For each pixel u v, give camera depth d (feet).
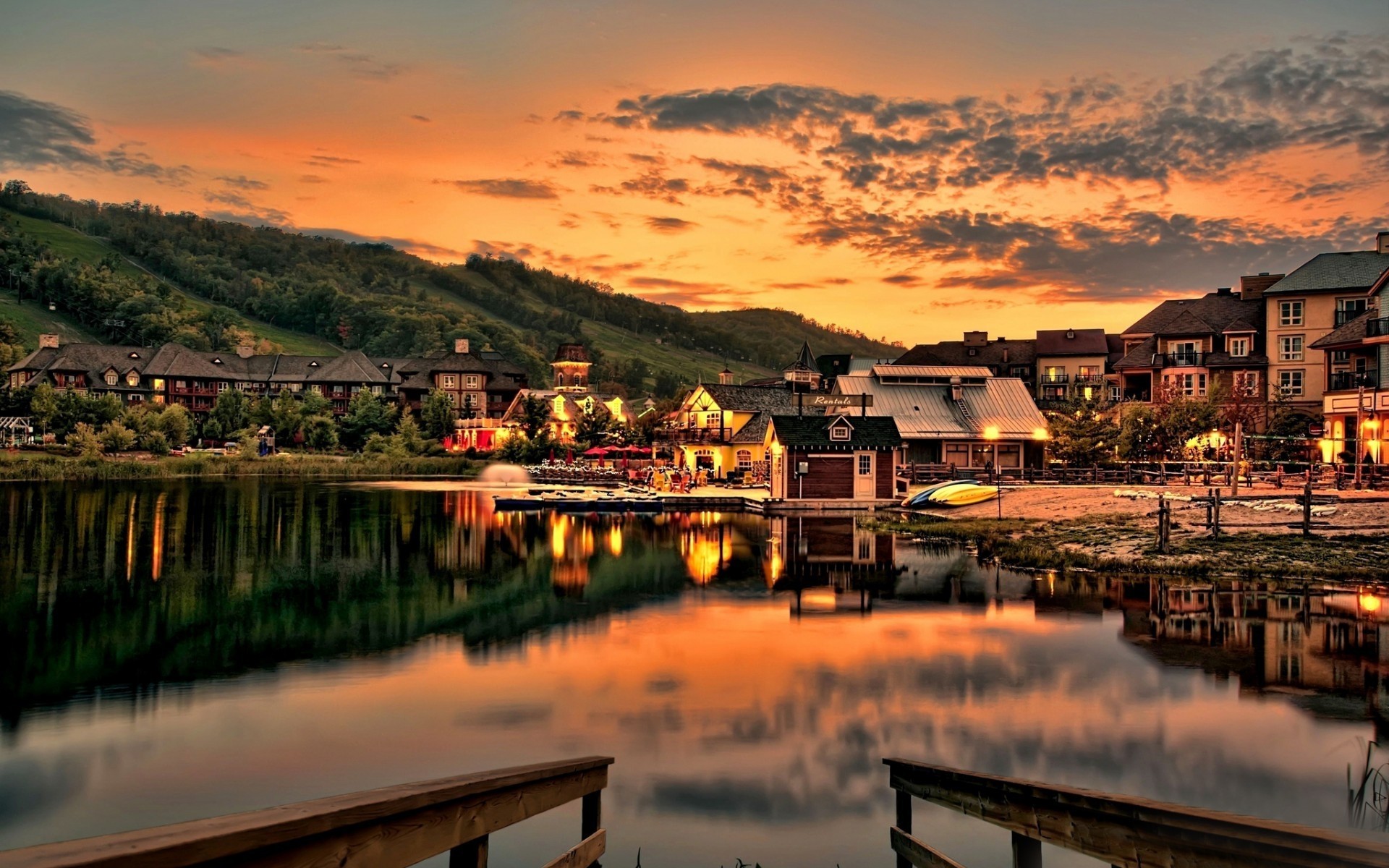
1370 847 11.45
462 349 524.93
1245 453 204.54
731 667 60.34
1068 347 328.08
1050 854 32.17
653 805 38.52
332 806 12.21
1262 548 97.45
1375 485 140.36
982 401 242.37
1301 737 44.91
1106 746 44.32
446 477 324.39
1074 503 151.74
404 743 45.98
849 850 34.60
